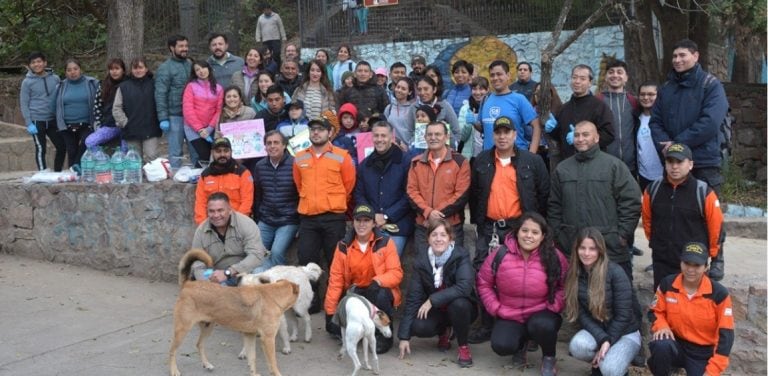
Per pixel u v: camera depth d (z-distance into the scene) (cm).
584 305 525
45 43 1540
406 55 1451
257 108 829
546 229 536
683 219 521
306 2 1525
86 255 839
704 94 557
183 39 858
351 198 675
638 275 599
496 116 658
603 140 599
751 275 584
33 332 626
